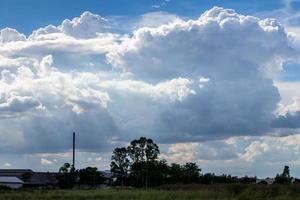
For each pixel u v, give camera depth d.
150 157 125.81
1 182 124.12
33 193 58.78
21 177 130.62
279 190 49.75
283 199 44.66
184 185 70.06
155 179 123.50
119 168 128.25
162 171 125.44
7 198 48.81
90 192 58.06
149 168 124.94
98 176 127.00
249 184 54.59
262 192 48.69
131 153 127.12
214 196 47.31
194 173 122.06
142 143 125.56
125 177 128.12
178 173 122.94
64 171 115.88
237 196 48.56
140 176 125.62
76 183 123.75
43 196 49.94
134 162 126.56
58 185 114.81
